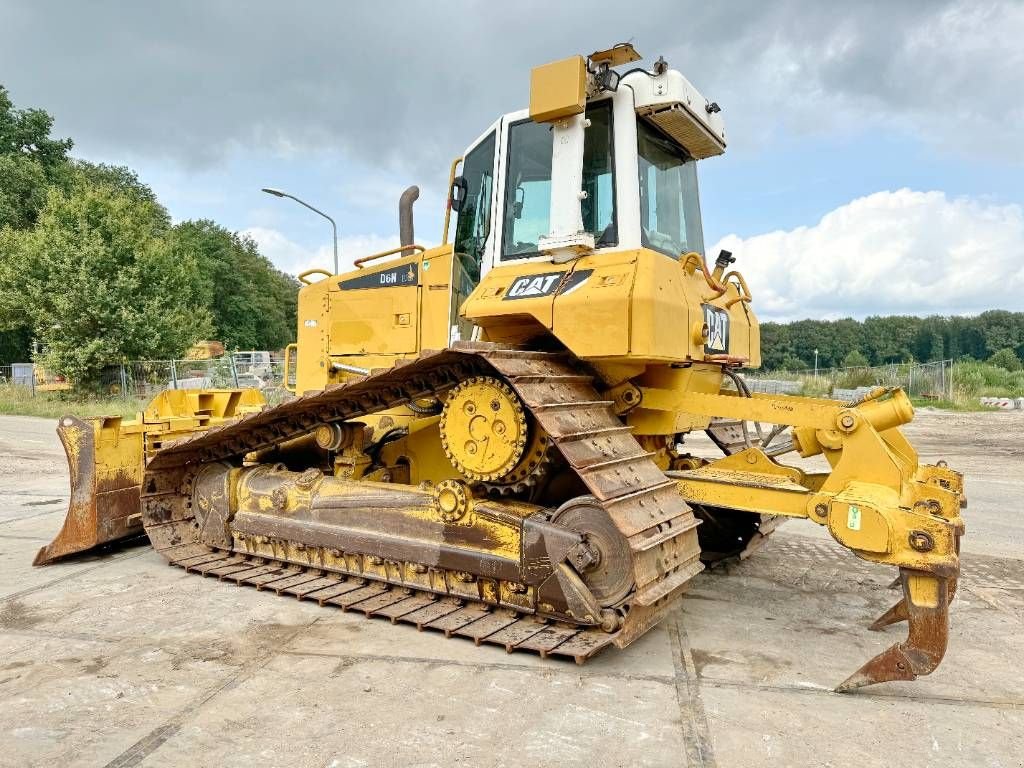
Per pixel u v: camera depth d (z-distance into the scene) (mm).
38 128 42656
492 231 4906
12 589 5137
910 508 3619
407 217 6039
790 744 3008
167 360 27125
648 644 4129
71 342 25109
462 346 4070
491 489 4430
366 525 4922
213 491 5844
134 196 47844
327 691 3473
